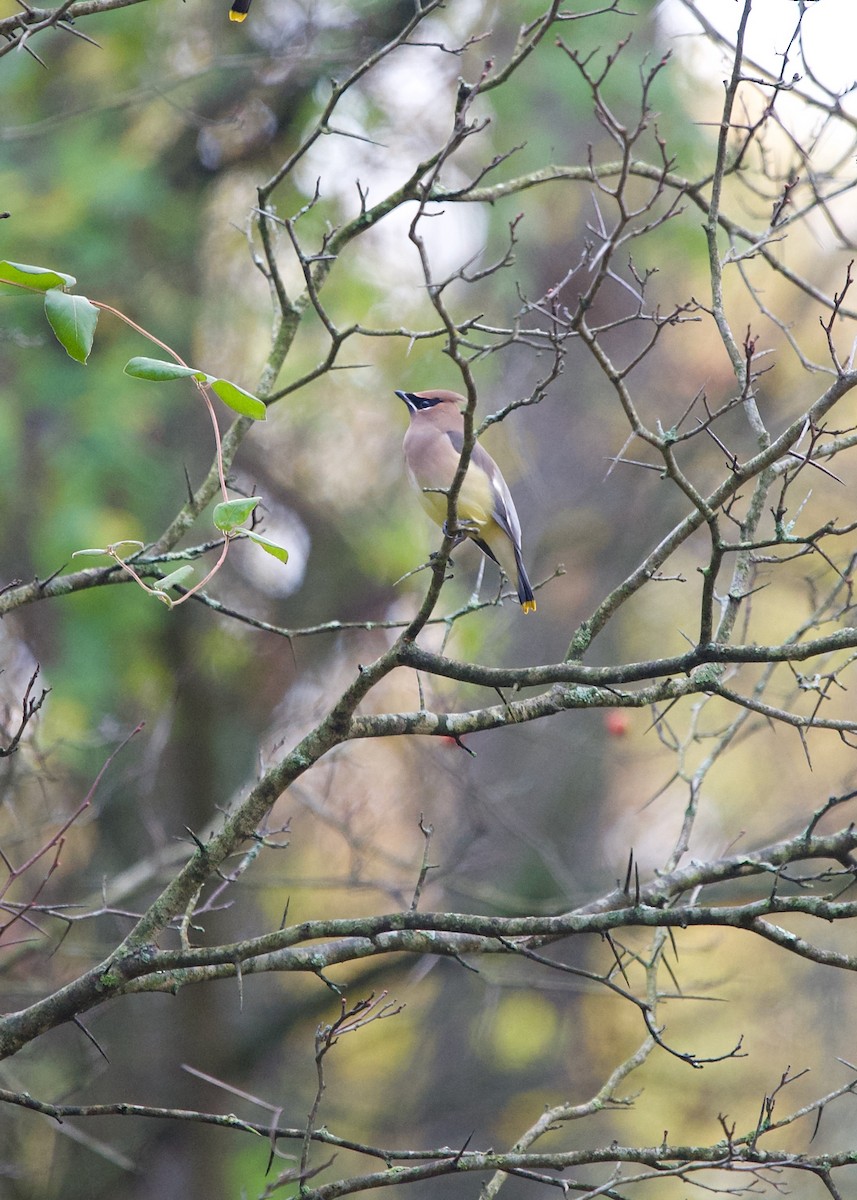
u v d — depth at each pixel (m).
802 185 9.56
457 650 14.09
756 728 7.64
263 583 15.28
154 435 14.23
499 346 5.33
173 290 13.57
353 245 13.48
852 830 6.28
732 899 12.12
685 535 6.25
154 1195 12.57
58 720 12.37
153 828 11.16
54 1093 12.46
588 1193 5.50
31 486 12.60
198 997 12.93
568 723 15.07
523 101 13.08
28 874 11.93
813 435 5.60
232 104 13.07
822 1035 18.45
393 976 14.57
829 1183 5.47
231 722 14.59
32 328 12.60
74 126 13.00
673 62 12.91
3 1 12.17
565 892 11.94
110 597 12.48
